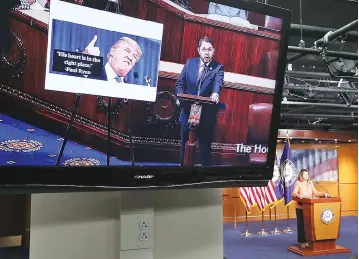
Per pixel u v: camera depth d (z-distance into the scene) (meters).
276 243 7.16
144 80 1.16
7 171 0.98
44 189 1.03
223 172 1.30
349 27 3.69
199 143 1.26
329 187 11.12
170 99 1.21
